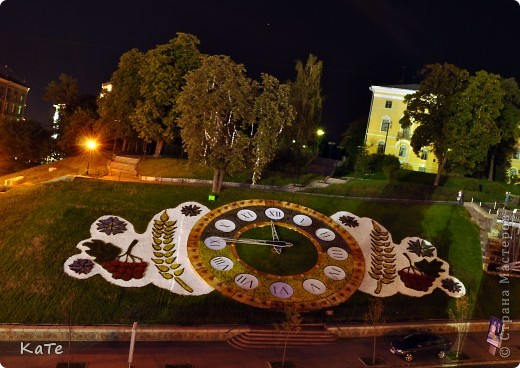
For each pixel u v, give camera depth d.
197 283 33.94
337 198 46.72
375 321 29.61
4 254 33.38
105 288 32.19
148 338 29.38
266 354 28.72
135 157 58.16
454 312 35.78
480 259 41.66
